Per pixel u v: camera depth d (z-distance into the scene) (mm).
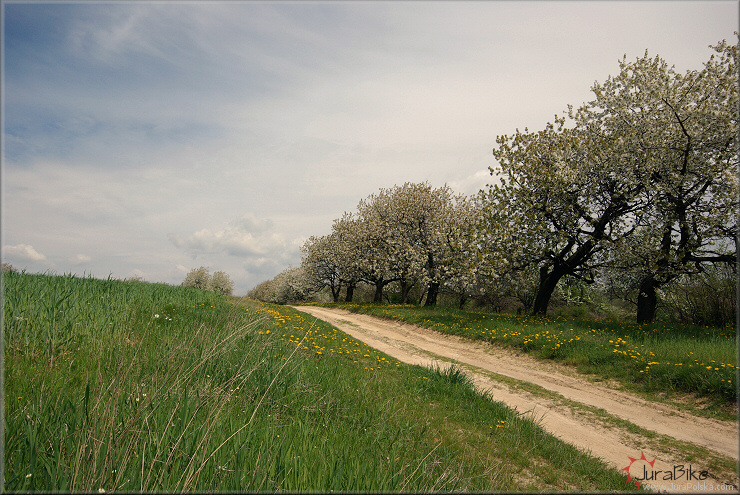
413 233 36375
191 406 4258
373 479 3535
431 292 35312
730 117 15227
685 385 9117
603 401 9164
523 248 19188
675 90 17078
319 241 55094
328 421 5418
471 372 11953
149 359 5656
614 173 18016
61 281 9578
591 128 19625
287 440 4059
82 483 2777
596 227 19156
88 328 6699
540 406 8852
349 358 11492
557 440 6453
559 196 18859
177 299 13375
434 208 35938
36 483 2760
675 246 17734
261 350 7629
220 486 2998
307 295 62094
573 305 31234
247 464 3367
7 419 3391
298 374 6852
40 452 3059
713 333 13883
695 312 18750
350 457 4020
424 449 5094
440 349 16219
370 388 7742
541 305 22516
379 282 44844
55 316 6523
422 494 3521
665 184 16844
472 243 20516
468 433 6246
